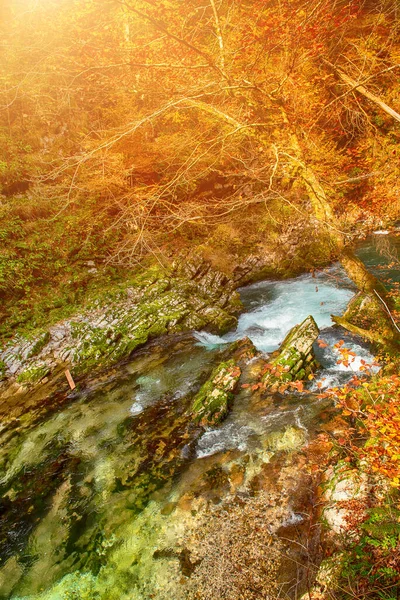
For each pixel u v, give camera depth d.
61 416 7.81
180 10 5.04
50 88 12.55
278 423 6.04
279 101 5.59
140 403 7.71
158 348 10.09
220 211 14.66
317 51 5.32
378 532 3.25
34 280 11.88
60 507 5.37
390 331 6.11
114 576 4.10
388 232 12.43
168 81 6.05
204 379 8.07
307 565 3.57
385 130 11.16
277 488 4.73
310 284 13.36
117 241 13.45
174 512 4.77
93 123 14.06
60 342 10.18
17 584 4.31
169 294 11.80
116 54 5.53
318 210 5.82
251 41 4.95
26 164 13.20
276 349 9.19
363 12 8.91
